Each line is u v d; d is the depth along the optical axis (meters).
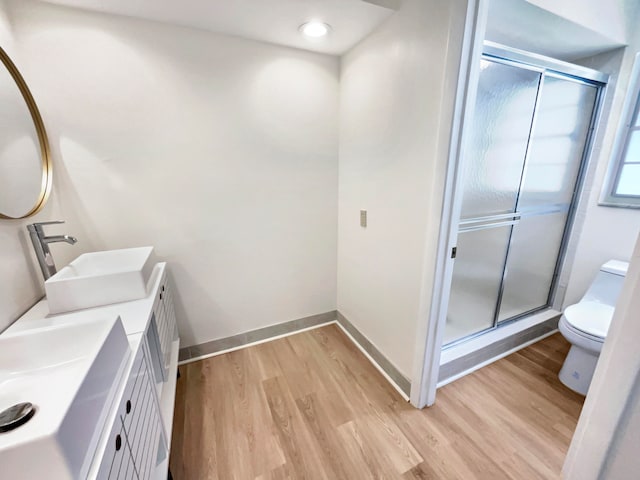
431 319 1.38
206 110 1.62
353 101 1.79
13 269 1.07
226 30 1.52
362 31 1.53
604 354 0.35
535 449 1.31
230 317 2.02
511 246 1.88
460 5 1.01
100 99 1.40
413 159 1.36
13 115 1.12
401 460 1.27
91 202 1.47
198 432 1.41
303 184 2.00
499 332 1.97
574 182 2.08
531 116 1.66
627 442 0.30
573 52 1.84
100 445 0.63
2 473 0.48
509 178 1.71
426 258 1.34
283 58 1.73
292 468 1.24
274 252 2.04
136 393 0.86
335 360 1.96
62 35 1.28
